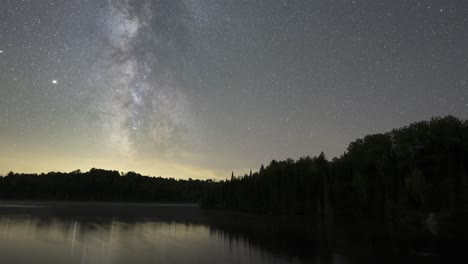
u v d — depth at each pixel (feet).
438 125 258.16
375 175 286.05
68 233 161.99
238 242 147.33
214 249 126.93
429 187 229.66
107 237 153.17
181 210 417.90
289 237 165.89
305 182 347.15
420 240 149.28
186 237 162.40
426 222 214.28
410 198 247.50
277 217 307.58
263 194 374.02
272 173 389.39
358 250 124.26
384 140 291.79
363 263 101.96
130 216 290.97
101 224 212.84
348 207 309.01
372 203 278.46
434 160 249.34
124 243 136.67
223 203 453.58
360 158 299.79
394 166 275.59
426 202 229.25
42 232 162.50
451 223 200.13
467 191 211.82
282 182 360.48
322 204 332.39
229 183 464.65
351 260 106.52
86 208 401.08
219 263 101.96
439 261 103.86
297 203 341.21
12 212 286.66
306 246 135.13
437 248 127.34
